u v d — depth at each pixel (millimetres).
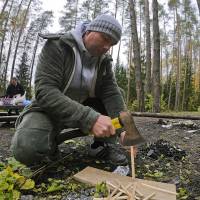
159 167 3133
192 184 2736
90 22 2705
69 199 2309
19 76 33812
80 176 2604
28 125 2631
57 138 3100
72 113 2506
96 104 3248
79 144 3826
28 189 2422
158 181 2781
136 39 13109
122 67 36906
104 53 2758
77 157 3303
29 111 2807
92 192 2391
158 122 5867
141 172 2990
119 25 2623
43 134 2631
